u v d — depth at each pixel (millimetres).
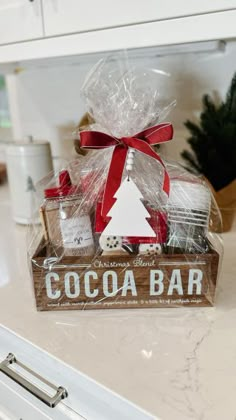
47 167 918
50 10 686
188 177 583
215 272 527
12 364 555
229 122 820
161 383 409
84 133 547
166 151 889
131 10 596
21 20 737
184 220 536
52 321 532
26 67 1193
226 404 377
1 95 1439
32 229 698
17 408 593
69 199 559
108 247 526
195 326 513
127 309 551
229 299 577
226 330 502
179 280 529
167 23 574
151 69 911
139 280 530
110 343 480
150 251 524
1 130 1488
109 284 533
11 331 514
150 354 456
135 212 518
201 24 550
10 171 926
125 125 552
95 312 549
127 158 537
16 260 752
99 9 628
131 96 567
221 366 432
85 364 443
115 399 402
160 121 580
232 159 821
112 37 634
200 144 857
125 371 429
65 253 541
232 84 829
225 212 839
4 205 1180
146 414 373
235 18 525
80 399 467
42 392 509
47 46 724
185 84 951
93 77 627
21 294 611
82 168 604
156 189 547
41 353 476
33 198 906
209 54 900
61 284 534
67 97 1180
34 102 1269
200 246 541
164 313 543
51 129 1267
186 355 453
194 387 401
